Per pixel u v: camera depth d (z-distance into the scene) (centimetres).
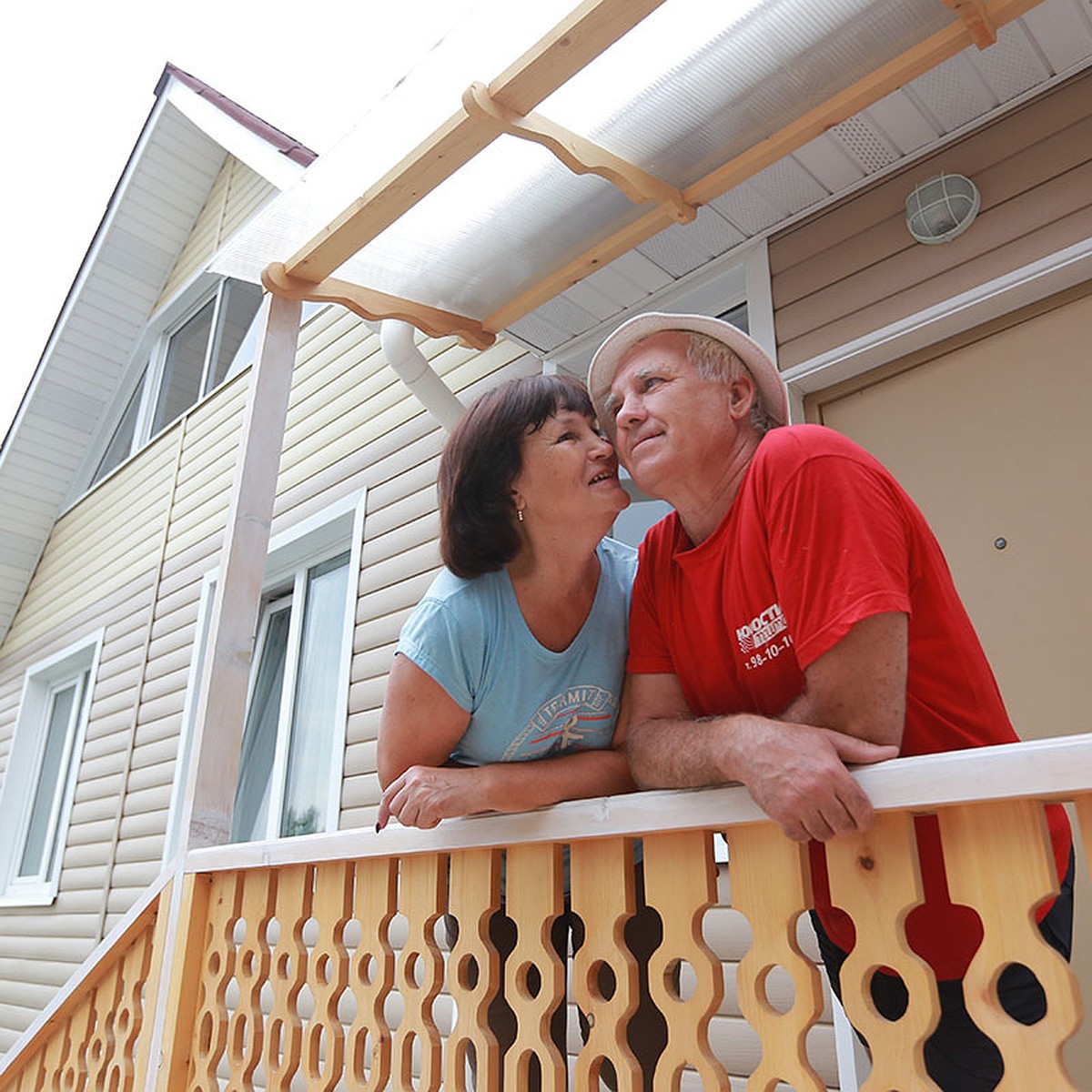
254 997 202
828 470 114
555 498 143
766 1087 113
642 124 217
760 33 193
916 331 252
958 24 192
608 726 157
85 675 699
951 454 249
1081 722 215
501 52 201
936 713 120
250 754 479
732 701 136
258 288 660
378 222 238
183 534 603
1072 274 231
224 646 252
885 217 266
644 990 160
